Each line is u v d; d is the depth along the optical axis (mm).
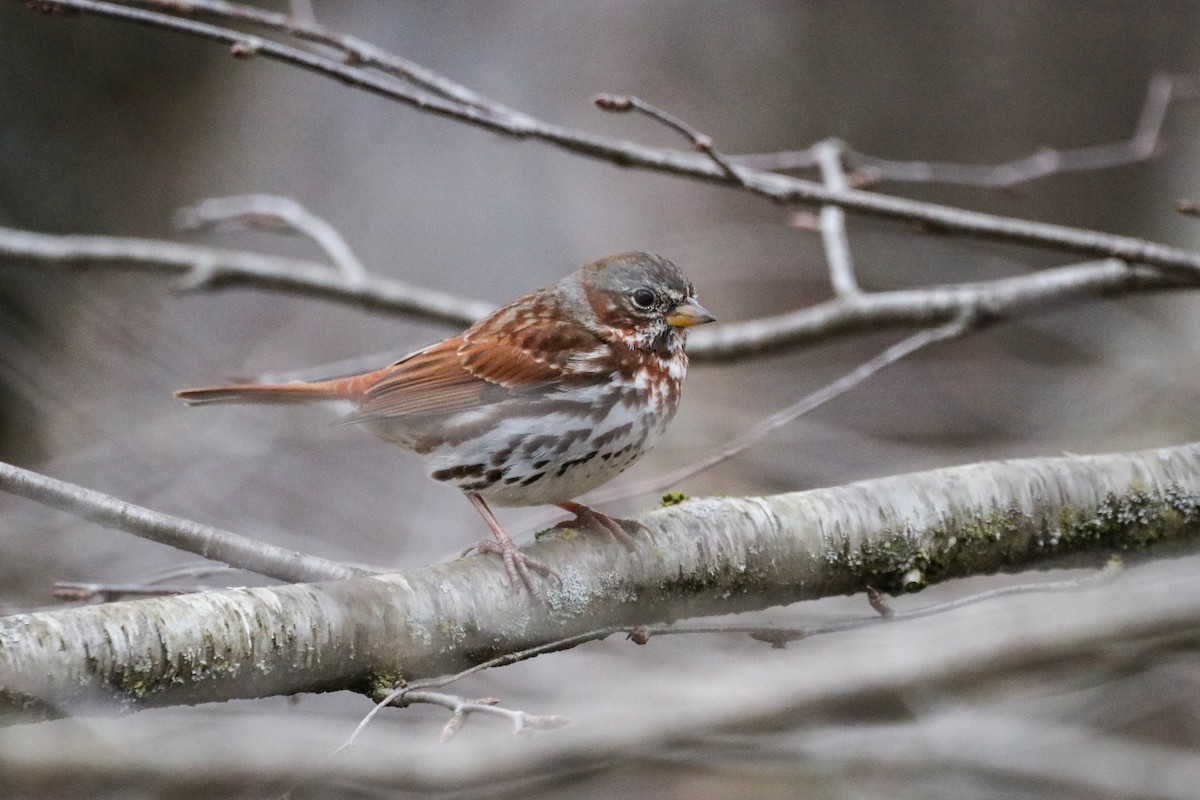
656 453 14750
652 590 7520
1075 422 14938
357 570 7141
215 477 13969
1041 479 8227
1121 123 18953
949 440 16266
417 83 8742
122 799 9203
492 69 18000
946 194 18844
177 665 6270
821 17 18766
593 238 16922
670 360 8953
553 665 11031
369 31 18453
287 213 13711
